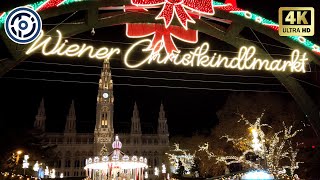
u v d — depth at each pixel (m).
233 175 16.61
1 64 11.62
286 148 32.72
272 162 26.88
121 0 12.36
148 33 13.60
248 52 14.05
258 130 27.19
